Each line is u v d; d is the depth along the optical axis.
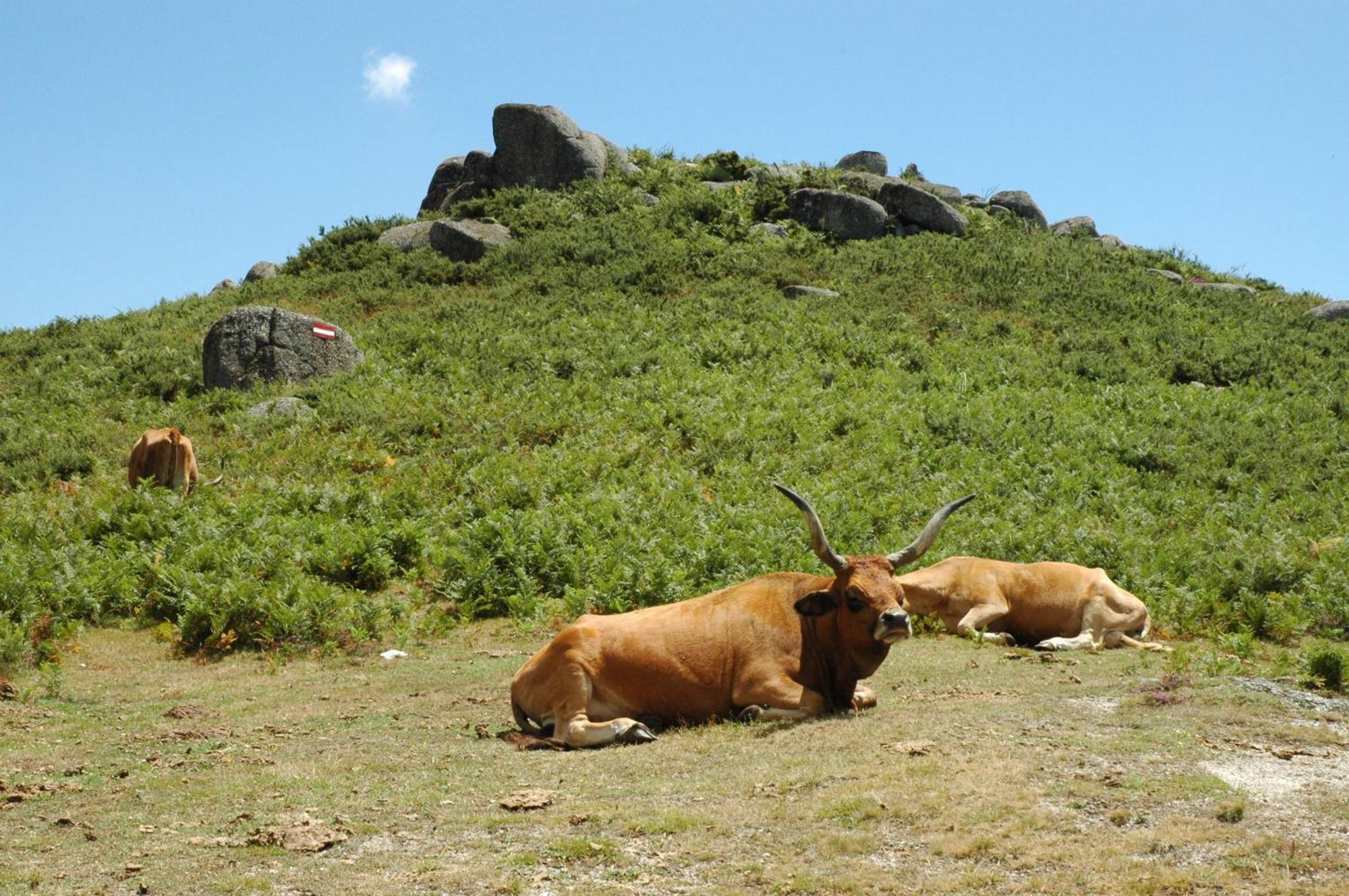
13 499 18.94
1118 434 23.58
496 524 16.41
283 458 21.34
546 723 9.32
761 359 27.61
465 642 13.63
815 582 9.52
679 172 46.22
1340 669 10.15
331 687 11.56
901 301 32.84
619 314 30.59
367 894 6.15
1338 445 23.81
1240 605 14.34
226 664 12.62
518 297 32.69
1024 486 20.45
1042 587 13.35
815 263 35.53
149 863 6.68
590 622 9.36
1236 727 8.77
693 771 7.94
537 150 43.72
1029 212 47.50
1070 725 8.80
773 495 19.08
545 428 22.72
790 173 46.41
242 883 6.30
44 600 13.82
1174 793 7.11
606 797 7.52
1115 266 38.25
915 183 46.59
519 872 6.35
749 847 6.57
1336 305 35.88
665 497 18.86
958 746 8.17
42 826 7.40
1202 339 31.12
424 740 9.35
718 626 9.37
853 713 9.22
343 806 7.59
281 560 15.13
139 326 32.47
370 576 15.56
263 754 9.05
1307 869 6.07
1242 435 23.83
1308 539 17.98
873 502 18.52
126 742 9.52
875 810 6.93
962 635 13.23
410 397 24.45
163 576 14.37
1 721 10.23
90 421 23.97
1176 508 19.78
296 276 38.06
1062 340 30.44
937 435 23.23
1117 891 5.89
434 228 38.69
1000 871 6.17
